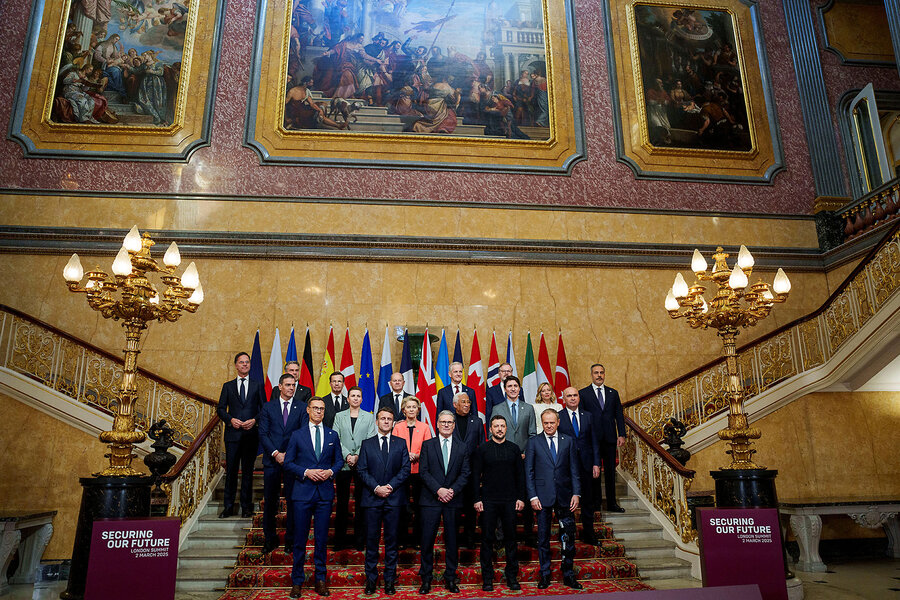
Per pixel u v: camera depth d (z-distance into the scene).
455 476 5.45
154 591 3.93
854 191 10.80
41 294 8.85
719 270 5.75
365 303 9.39
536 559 6.05
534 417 6.39
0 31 9.78
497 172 10.17
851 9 12.01
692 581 5.80
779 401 8.31
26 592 6.33
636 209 10.21
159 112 9.84
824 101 11.19
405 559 5.88
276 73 10.22
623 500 7.36
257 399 6.84
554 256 9.84
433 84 10.48
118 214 9.28
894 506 7.43
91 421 7.45
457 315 9.49
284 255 9.37
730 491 5.32
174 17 10.26
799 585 5.60
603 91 10.80
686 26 11.33
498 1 11.05
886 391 8.77
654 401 8.84
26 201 9.16
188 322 9.03
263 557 5.79
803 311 10.04
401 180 9.95
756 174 10.73
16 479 7.29
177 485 6.28
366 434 5.98
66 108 9.65
